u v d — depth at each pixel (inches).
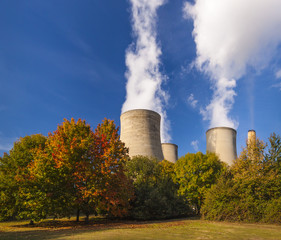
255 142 776.9
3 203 723.4
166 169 1346.0
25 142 850.1
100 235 424.8
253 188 717.3
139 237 393.7
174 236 408.8
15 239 392.2
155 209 875.4
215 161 1245.7
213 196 775.7
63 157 657.0
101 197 717.3
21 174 707.4
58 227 641.6
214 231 484.4
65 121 748.6
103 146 730.8
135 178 1111.6
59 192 688.4
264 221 654.5
